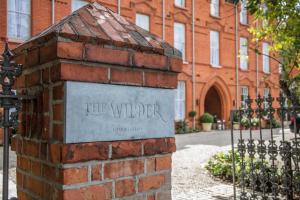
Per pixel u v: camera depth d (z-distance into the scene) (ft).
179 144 51.60
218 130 78.79
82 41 5.11
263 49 93.81
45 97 5.51
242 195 17.92
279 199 17.02
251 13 20.31
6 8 50.06
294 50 21.63
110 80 5.41
